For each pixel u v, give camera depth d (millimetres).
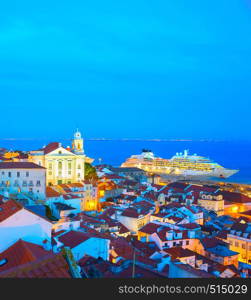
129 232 107750
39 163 178625
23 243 38906
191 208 128000
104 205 151750
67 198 131250
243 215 140250
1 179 128125
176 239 90562
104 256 62875
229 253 89938
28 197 118438
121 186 181875
